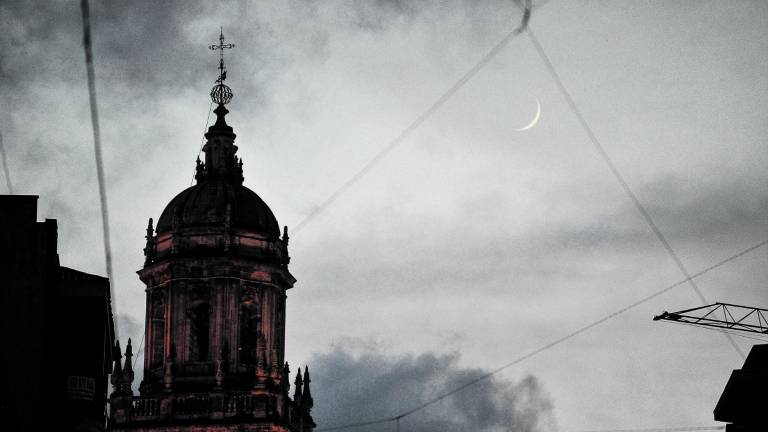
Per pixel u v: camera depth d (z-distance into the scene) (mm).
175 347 172375
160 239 176750
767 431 130375
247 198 178000
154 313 175375
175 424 169625
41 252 121562
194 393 170250
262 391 170000
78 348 127375
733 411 132000
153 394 170625
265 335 173500
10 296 120688
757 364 132375
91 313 128125
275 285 175625
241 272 173750
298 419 178000
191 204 176500
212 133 180625
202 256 173250
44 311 120875
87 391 126625
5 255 121250
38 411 119438
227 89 182625
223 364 171125
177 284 173500
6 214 121750
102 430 128375
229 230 174625
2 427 118812
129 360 171750
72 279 128375
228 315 172625
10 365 119875
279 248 177875
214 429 169250
